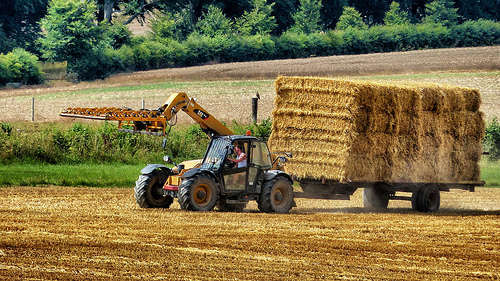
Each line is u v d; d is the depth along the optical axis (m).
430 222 53.94
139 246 39.97
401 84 63.03
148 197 56.25
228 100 171.50
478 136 68.75
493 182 87.75
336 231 47.78
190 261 37.16
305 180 60.91
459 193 80.38
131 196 63.78
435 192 65.06
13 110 155.25
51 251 37.72
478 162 69.19
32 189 65.69
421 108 62.25
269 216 53.75
